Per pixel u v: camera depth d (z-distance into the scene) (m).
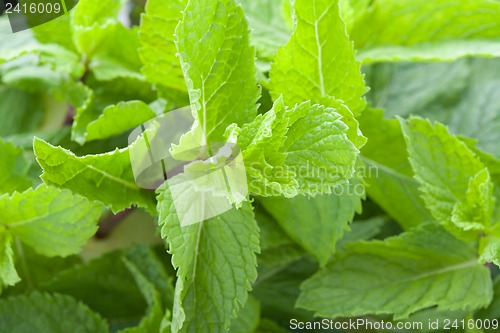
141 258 0.50
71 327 0.48
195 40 0.41
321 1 0.41
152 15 0.43
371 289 0.46
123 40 0.49
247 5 0.48
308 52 0.42
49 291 0.50
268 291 0.50
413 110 0.54
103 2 0.48
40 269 0.50
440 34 0.49
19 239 0.48
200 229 0.42
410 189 0.48
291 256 0.48
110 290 0.50
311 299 0.46
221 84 0.42
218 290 0.42
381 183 0.48
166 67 0.45
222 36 0.41
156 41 0.44
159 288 0.48
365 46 0.50
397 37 0.49
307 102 0.40
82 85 0.49
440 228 0.47
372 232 0.50
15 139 0.50
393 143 0.47
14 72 0.51
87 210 0.45
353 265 0.47
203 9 0.40
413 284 0.46
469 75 0.55
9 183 0.47
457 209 0.45
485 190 0.45
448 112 0.54
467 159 0.46
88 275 0.50
